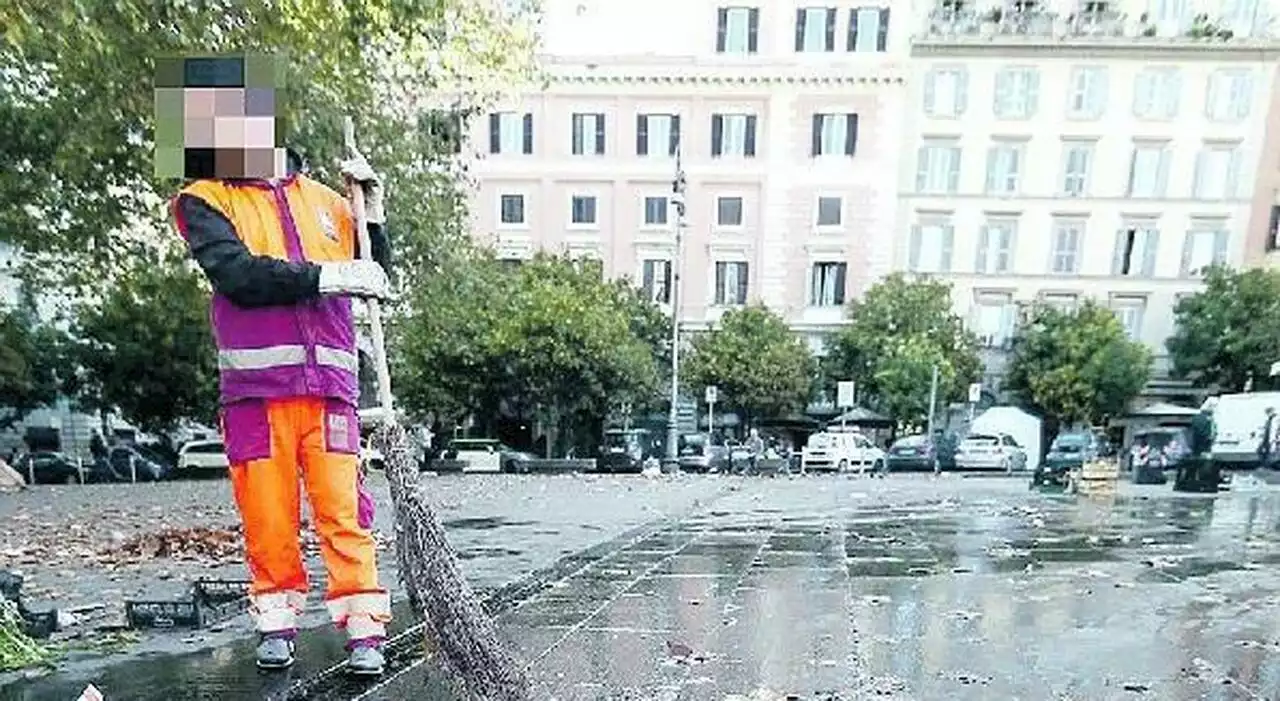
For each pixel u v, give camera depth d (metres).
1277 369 26.61
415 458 2.44
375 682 2.44
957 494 14.20
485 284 18.55
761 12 34.53
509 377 27.03
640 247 35.41
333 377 2.44
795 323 35.19
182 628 3.11
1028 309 34.62
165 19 6.51
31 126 9.21
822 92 34.47
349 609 2.49
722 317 33.78
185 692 2.31
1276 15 34.97
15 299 21.20
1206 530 7.93
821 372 34.38
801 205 34.91
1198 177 34.56
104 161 9.40
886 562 5.42
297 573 2.53
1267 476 19.77
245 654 2.67
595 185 35.41
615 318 28.33
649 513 9.49
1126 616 3.81
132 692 2.31
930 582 4.65
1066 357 32.88
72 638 2.92
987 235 35.28
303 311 2.40
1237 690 2.71
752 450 28.17
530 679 2.54
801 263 35.09
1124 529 7.95
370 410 2.43
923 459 26.80
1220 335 32.53
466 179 18.17
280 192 2.46
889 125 34.31
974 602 4.09
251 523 2.45
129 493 14.30
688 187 35.19
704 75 34.50
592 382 27.12
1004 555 5.91
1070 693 2.65
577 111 35.19
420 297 14.91
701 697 2.54
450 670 2.29
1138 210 34.72
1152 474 18.83
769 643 3.18
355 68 9.01
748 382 32.00
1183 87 34.28
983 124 34.88
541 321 26.66
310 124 7.61
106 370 23.03
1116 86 34.44
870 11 34.16
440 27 11.09
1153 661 3.04
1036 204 35.00
